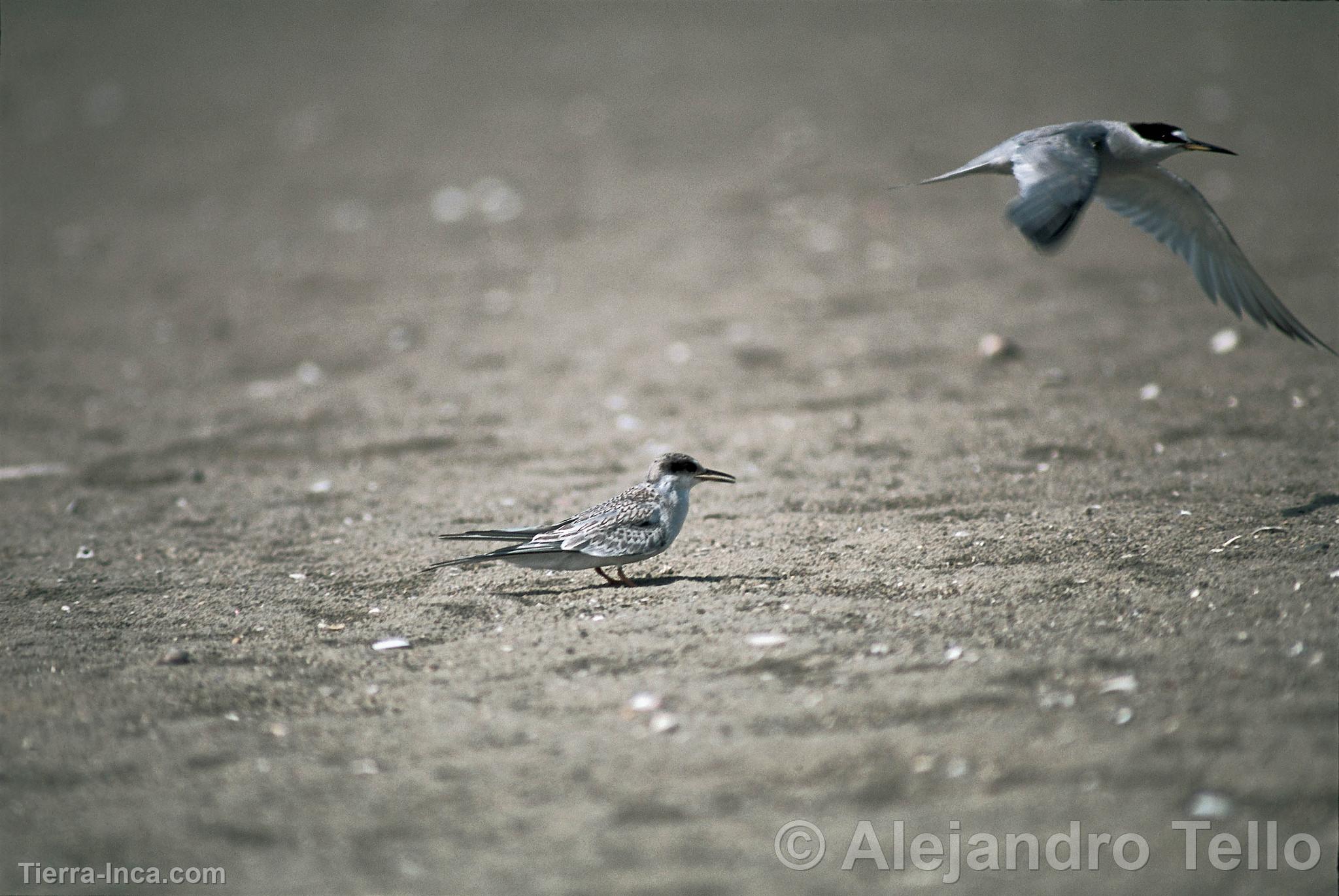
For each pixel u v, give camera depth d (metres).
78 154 33.19
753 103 32.81
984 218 23.95
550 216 25.72
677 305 20.08
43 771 7.01
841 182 26.08
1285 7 39.62
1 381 18.55
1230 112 29.44
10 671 8.54
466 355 18.48
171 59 41.44
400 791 6.67
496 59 39.81
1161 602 8.48
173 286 23.36
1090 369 15.73
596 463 13.74
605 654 8.23
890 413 14.71
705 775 6.63
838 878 5.75
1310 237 20.94
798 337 18.12
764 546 10.48
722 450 13.88
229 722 7.57
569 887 5.77
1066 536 10.10
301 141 33.00
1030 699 7.18
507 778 6.73
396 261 23.88
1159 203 9.64
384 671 8.24
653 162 28.75
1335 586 8.48
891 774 6.52
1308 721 6.72
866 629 8.35
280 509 12.74
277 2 48.19
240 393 17.52
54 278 24.30
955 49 37.19
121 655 8.80
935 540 10.28
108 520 12.66
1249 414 13.38
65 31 44.50
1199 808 6.08
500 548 10.53
